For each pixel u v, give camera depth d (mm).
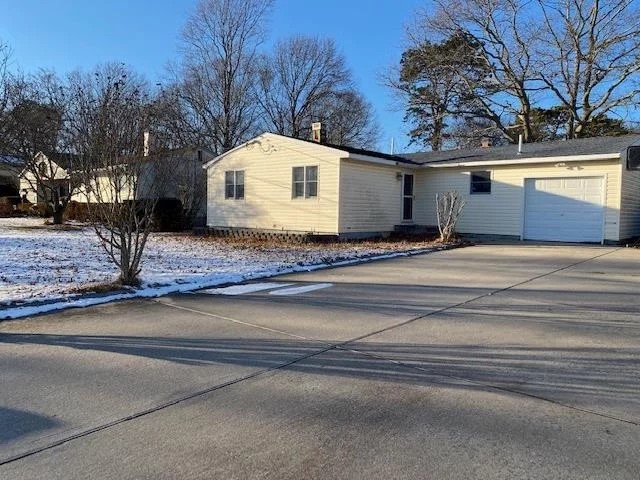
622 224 16219
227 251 13945
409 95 34625
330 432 3178
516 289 8172
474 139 34594
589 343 5141
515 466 2768
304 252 13602
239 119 37000
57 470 2727
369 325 5898
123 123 8328
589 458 2854
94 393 3807
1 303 6543
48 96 23266
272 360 4621
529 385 3994
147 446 2996
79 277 8914
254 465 2785
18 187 36281
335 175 17016
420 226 20141
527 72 29594
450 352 4855
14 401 3656
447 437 3107
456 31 30719
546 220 17500
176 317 6297
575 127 29906
